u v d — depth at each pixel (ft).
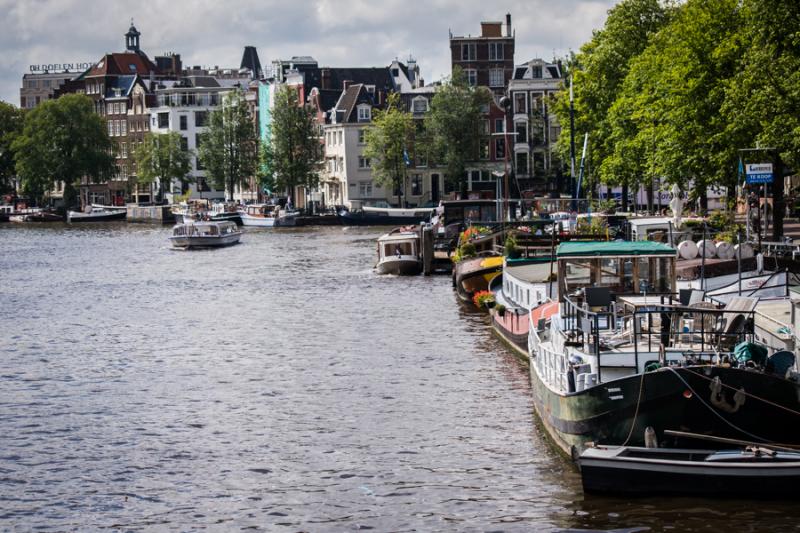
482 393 128.67
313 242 403.54
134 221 622.54
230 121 605.73
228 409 126.52
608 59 282.15
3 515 93.09
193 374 147.64
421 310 202.39
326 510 92.02
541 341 115.34
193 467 104.63
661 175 228.22
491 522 87.20
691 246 148.25
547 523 86.07
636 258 113.39
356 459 104.99
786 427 88.02
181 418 122.93
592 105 288.92
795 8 169.37
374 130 508.12
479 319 187.93
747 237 167.43
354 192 556.10
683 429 88.38
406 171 517.14
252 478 100.83
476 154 504.02
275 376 144.15
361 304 215.10
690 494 86.58
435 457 104.27
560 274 114.11
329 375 143.02
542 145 507.30
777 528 82.07
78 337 184.65
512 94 508.53
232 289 252.83
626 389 88.99
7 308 229.66
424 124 514.68
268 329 186.19
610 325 105.09
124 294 251.39
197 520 90.99
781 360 91.04
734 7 205.16
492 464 101.04
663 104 216.54
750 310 93.66
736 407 87.35
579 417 94.07
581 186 305.32
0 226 598.34
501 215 272.51
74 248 411.54
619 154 265.13
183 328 191.72
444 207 304.71
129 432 117.29
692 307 97.55
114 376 147.74
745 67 185.06
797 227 226.17
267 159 553.23
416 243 276.82
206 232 399.85
